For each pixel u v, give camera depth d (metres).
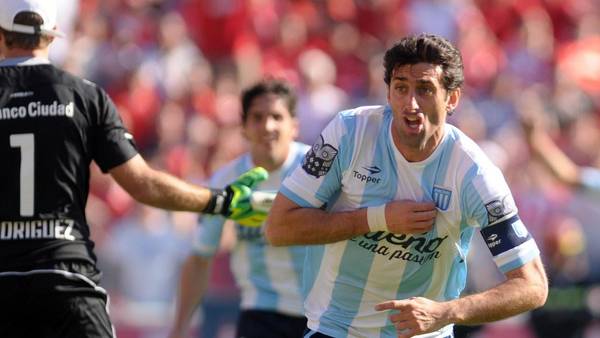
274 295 24.80
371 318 18.06
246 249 24.88
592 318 38.25
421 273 17.70
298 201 17.58
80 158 18.02
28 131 17.80
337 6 56.31
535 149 27.45
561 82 54.25
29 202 17.64
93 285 17.97
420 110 16.36
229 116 49.41
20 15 18.23
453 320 16.20
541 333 38.22
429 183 17.16
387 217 16.91
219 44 52.19
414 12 57.03
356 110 17.64
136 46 50.69
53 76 18.17
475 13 58.88
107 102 18.41
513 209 17.06
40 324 17.69
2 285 17.47
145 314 38.34
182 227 39.16
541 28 59.44
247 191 19.94
